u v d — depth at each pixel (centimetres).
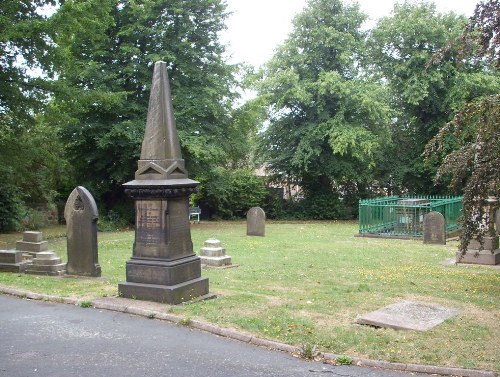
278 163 3694
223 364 631
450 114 3509
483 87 3341
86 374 598
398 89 3703
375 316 811
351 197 3888
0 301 946
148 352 672
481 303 939
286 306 889
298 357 657
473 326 774
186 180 953
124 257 1580
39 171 2678
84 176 2984
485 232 1047
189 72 2892
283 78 3397
